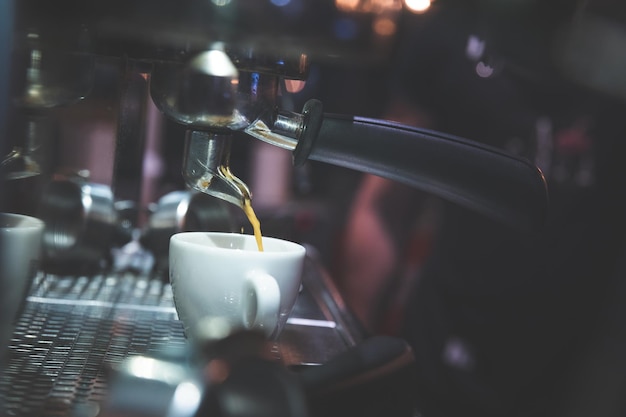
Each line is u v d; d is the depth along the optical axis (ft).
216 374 1.10
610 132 3.26
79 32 1.46
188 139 1.63
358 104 3.61
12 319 1.47
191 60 1.47
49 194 1.91
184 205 2.06
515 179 1.68
